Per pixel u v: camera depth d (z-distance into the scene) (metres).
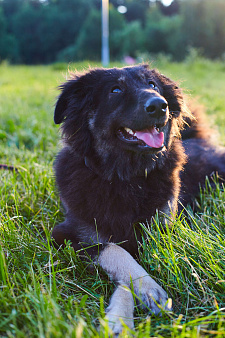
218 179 0.98
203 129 1.10
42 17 16.92
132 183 0.73
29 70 5.78
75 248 0.70
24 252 0.68
